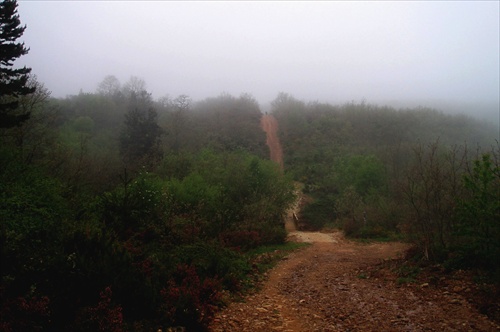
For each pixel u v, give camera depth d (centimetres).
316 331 607
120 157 3556
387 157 4050
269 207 2230
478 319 608
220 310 713
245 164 2648
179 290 657
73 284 518
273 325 641
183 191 1959
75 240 677
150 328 533
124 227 1214
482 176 852
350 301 789
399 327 602
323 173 4728
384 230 2327
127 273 599
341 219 3103
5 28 1537
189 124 5253
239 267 1093
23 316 431
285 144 6012
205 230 1650
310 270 1245
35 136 1998
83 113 5544
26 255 578
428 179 1091
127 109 5753
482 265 861
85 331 450
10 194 1097
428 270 945
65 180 1905
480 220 819
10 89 1589
